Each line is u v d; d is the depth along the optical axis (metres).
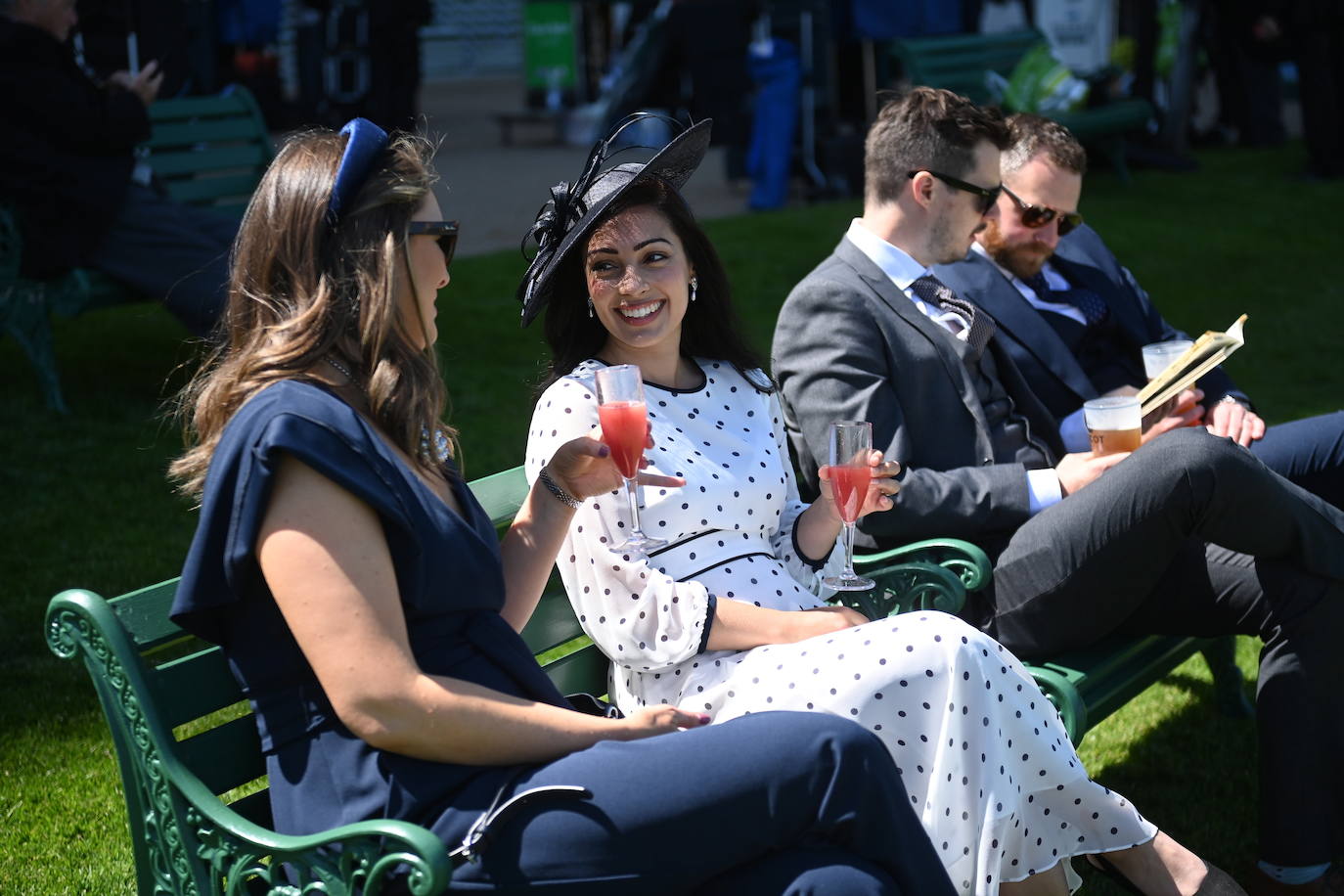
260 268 4.91
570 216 6.50
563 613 6.62
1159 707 9.57
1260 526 6.64
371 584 4.58
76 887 6.94
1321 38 26.67
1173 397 8.12
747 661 5.90
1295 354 18.02
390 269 4.88
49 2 13.33
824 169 25.80
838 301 7.73
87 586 10.27
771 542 6.89
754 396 6.96
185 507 11.93
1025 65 25.64
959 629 5.64
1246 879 7.53
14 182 13.34
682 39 25.70
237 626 4.76
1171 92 29.19
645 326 6.42
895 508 7.33
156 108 15.97
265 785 8.03
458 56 59.31
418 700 4.56
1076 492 7.04
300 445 4.54
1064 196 8.85
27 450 12.97
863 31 26.58
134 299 13.98
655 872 4.61
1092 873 7.46
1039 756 5.76
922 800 5.57
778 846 4.72
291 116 29.31
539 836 4.59
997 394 8.30
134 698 4.66
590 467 5.76
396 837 4.20
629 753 4.71
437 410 5.09
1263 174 28.02
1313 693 6.74
